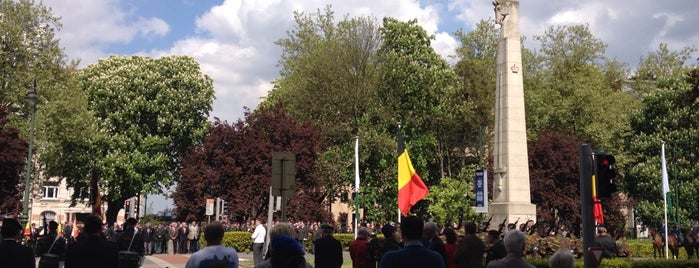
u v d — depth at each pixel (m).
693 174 47.03
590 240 12.09
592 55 59.59
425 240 11.34
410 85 51.38
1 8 42.56
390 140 48.19
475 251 10.26
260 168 44.28
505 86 31.28
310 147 45.78
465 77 56.56
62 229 38.09
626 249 27.28
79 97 46.03
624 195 63.50
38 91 41.94
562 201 53.31
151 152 59.09
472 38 62.84
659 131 49.75
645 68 61.78
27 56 42.00
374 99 50.66
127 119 58.00
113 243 9.02
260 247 23.23
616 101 55.47
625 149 54.28
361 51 50.31
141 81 58.59
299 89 51.12
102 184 56.38
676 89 49.66
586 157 12.34
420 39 53.34
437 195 48.56
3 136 40.72
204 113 63.53
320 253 9.00
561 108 55.47
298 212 43.88
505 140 30.94
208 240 7.64
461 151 58.22
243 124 46.31
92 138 53.28
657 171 48.75
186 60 62.59
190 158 46.28
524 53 61.72
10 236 8.77
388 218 50.38
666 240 33.81
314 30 61.50
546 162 53.94
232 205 43.31
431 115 52.91
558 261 7.19
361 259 12.70
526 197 30.67
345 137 50.19
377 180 50.28
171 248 37.91
